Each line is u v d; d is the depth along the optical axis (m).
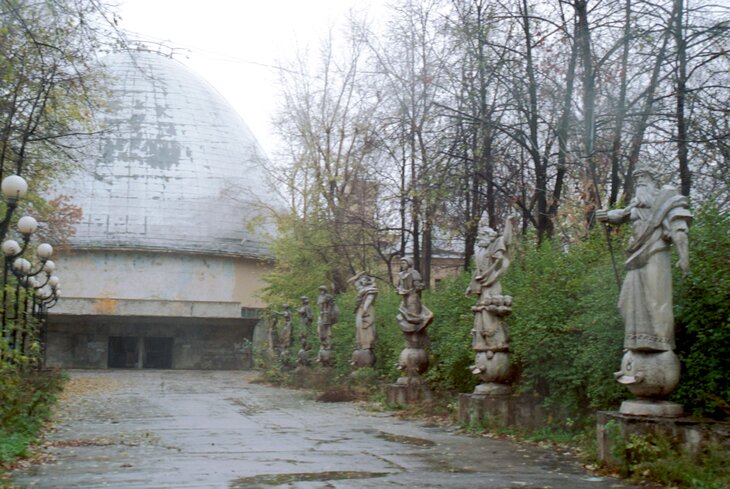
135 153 63.66
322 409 19.20
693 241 10.09
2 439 10.26
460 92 21.11
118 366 57.97
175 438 12.49
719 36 16.03
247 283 64.06
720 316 9.33
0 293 18.39
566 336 12.34
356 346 23.36
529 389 13.38
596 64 16.97
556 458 10.19
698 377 9.44
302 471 9.02
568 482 8.29
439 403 16.77
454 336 16.23
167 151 64.38
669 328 8.99
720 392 9.19
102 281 60.38
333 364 28.20
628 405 9.16
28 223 17.58
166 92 67.12
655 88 17.16
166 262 61.56
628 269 9.16
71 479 8.41
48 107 20.05
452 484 8.12
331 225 34.09
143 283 61.06
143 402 21.70
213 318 57.53
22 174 21.17
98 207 61.03
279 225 40.50
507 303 13.85
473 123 19.22
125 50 17.98
